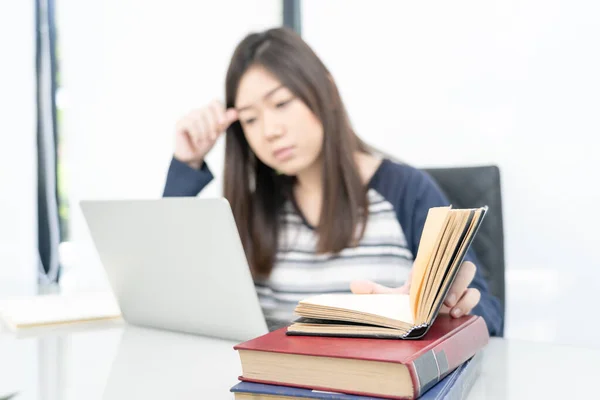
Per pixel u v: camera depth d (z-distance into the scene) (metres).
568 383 0.61
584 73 1.90
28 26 2.07
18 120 2.05
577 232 1.92
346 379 0.49
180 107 2.50
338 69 2.39
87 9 2.28
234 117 1.40
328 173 1.34
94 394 0.58
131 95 2.38
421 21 2.19
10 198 2.03
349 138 1.36
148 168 2.44
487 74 2.07
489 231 1.36
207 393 0.57
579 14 1.90
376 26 2.30
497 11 2.04
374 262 1.36
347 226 1.35
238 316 0.78
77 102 2.27
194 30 2.52
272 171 1.44
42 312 0.99
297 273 1.41
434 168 1.47
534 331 1.98
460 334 0.60
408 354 0.48
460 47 2.12
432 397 0.47
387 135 2.28
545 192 1.96
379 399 0.47
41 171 2.16
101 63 2.31
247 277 0.74
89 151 2.29
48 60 2.17
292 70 1.30
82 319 0.96
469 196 1.40
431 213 0.63
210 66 2.55
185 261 0.78
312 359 0.50
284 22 2.53
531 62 1.98
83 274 2.27
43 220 2.17
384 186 1.42
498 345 0.82
